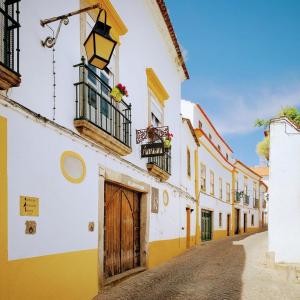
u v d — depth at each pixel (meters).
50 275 4.59
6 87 3.78
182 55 12.60
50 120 4.76
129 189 8.24
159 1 9.71
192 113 19.41
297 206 8.88
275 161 9.18
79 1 5.80
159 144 8.48
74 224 5.28
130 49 8.26
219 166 22.33
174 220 11.87
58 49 5.11
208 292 6.54
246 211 29.69
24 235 4.13
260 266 9.33
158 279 7.62
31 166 4.34
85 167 5.70
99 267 6.04
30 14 4.50
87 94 6.03
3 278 3.75
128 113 7.88
